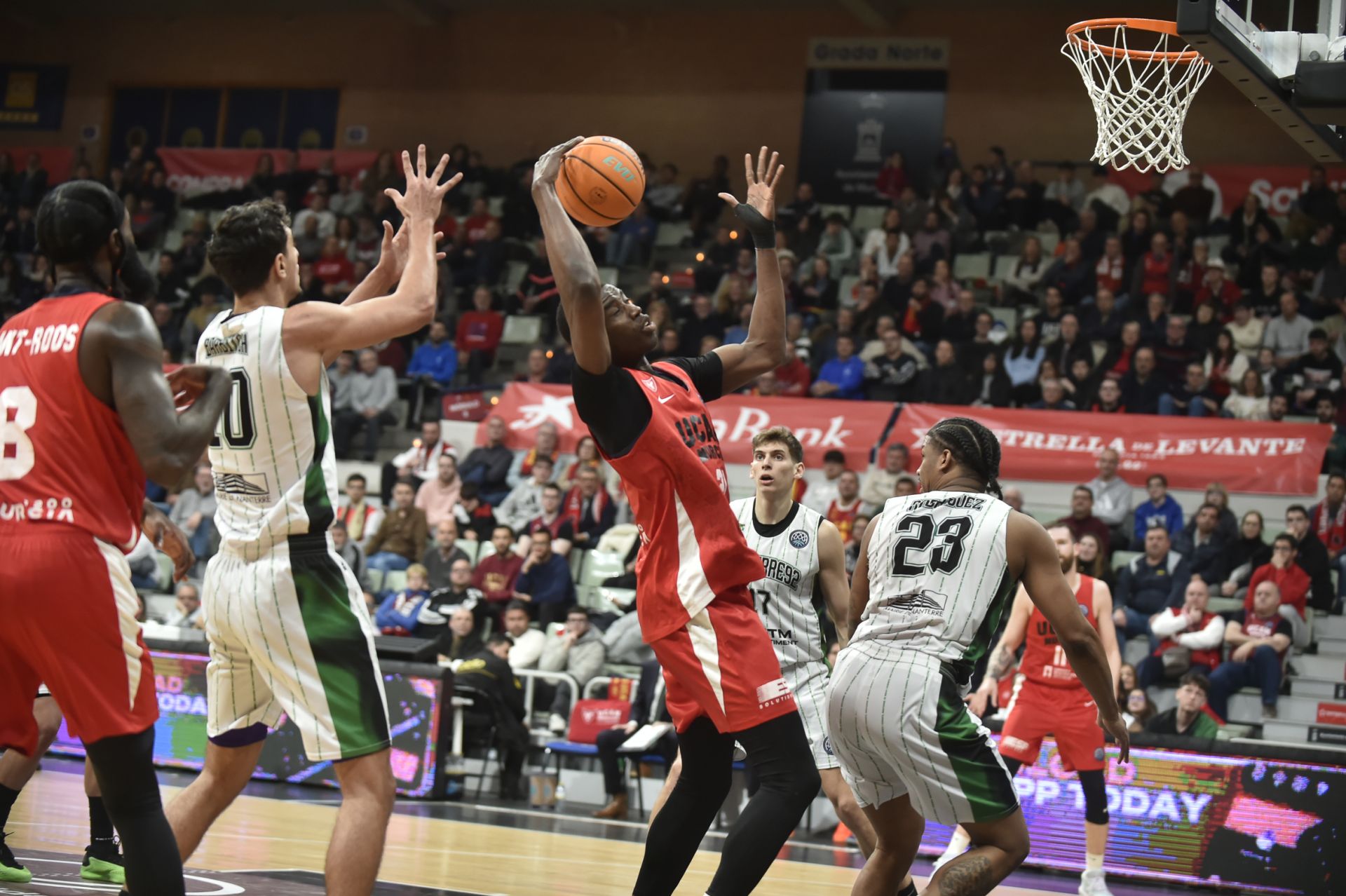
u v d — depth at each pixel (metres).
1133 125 6.89
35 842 5.66
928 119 20.22
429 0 22.39
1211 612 10.70
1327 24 5.41
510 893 5.33
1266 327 14.62
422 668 10.03
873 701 3.82
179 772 10.30
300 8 23.64
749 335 4.36
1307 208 15.83
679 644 3.80
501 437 14.52
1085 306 15.20
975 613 3.87
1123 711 9.66
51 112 24.70
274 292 3.86
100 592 3.13
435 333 17.00
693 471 3.78
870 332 15.78
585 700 10.83
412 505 13.44
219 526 3.78
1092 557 9.68
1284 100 5.42
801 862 7.64
